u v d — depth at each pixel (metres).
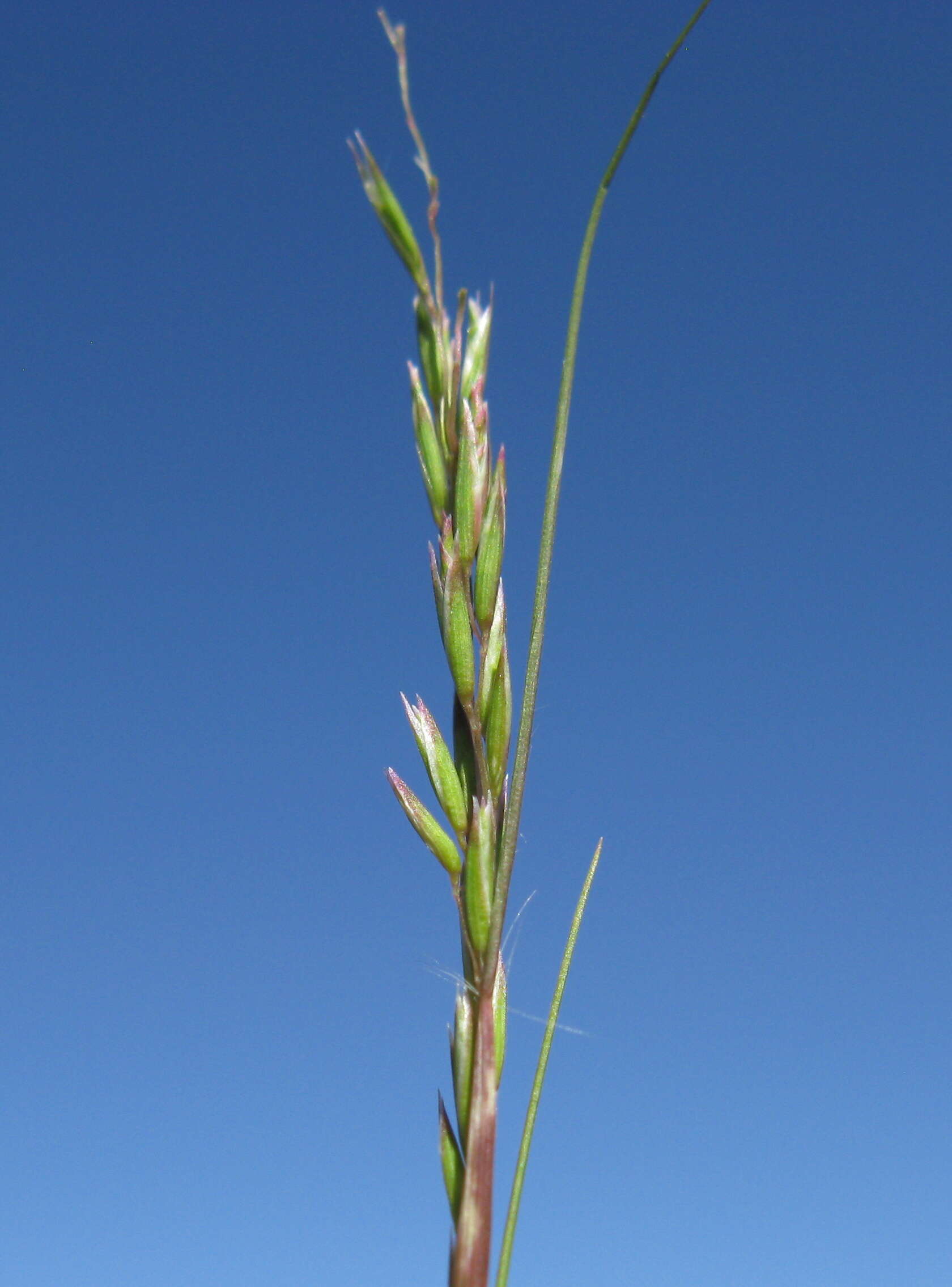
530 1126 0.05
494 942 0.05
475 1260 0.05
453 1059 0.05
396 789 0.05
